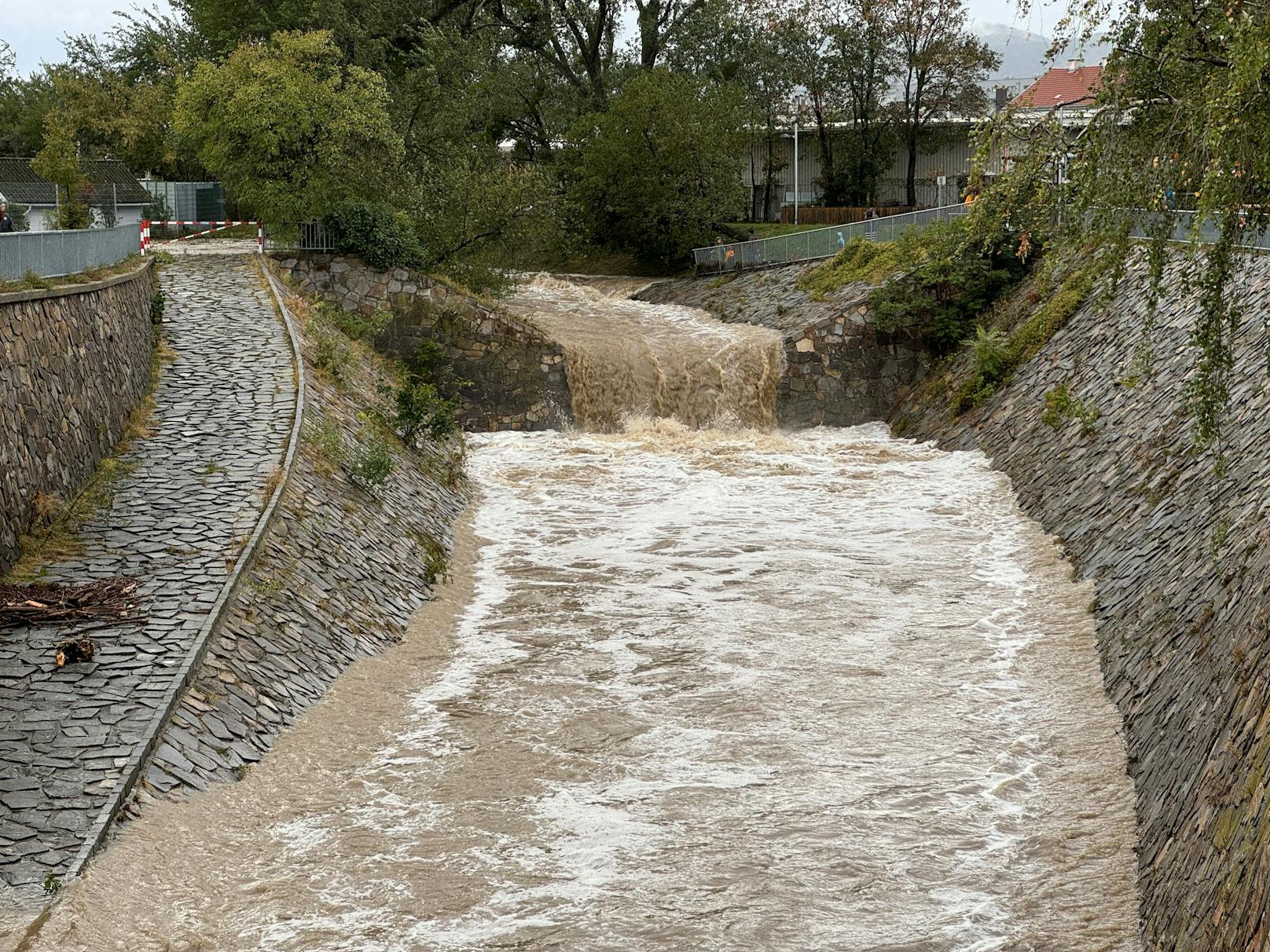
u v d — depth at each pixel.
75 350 20.45
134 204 51.06
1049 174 13.41
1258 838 9.44
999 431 30.17
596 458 31.86
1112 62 12.63
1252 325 21.16
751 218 73.38
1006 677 16.95
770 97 67.50
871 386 37.44
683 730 15.27
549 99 64.19
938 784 13.87
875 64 67.56
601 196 58.03
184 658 13.91
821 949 10.73
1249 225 12.41
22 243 19.83
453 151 46.72
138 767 11.95
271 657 15.29
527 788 13.61
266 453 21.27
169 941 10.36
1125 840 12.52
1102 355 27.23
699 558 22.80
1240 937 8.91
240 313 31.69
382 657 17.19
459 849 12.24
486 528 24.95
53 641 14.28
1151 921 10.85
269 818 12.59
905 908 11.39
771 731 15.25
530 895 11.45
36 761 11.87
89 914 10.11
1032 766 14.34
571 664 17.41
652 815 13.08
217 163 37.72
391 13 48.53
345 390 27.64
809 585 21.14
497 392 36.84
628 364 36.84
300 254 37.38
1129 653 16.27
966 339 36.09
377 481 22.14
